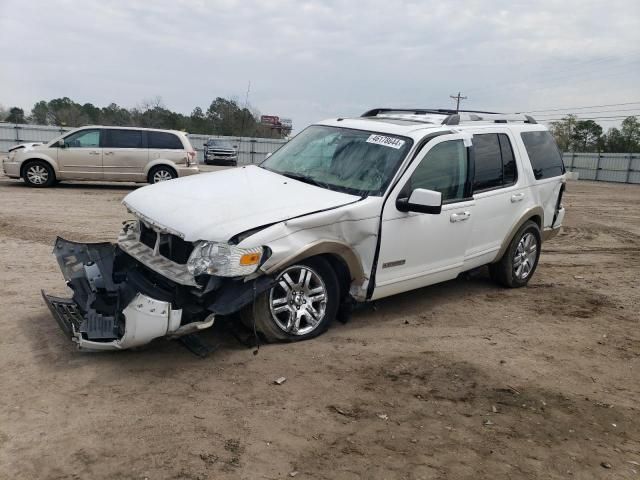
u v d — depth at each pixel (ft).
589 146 234.17
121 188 53.01
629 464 11.36
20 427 11.09
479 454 11.30
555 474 10.85
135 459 10.31
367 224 15.99
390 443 11.44
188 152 52.75
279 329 15.34
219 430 11.44
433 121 20.17
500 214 20.97
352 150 18.21
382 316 18.89
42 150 50.01
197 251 13.69
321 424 11.96
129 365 13.99
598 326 19.54
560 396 14.06
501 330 18.49
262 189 16.40
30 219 33.40
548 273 26.99
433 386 14.06
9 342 14.92
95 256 17.12
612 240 38.93
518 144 22.33
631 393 14.57
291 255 14.49
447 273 19.30
